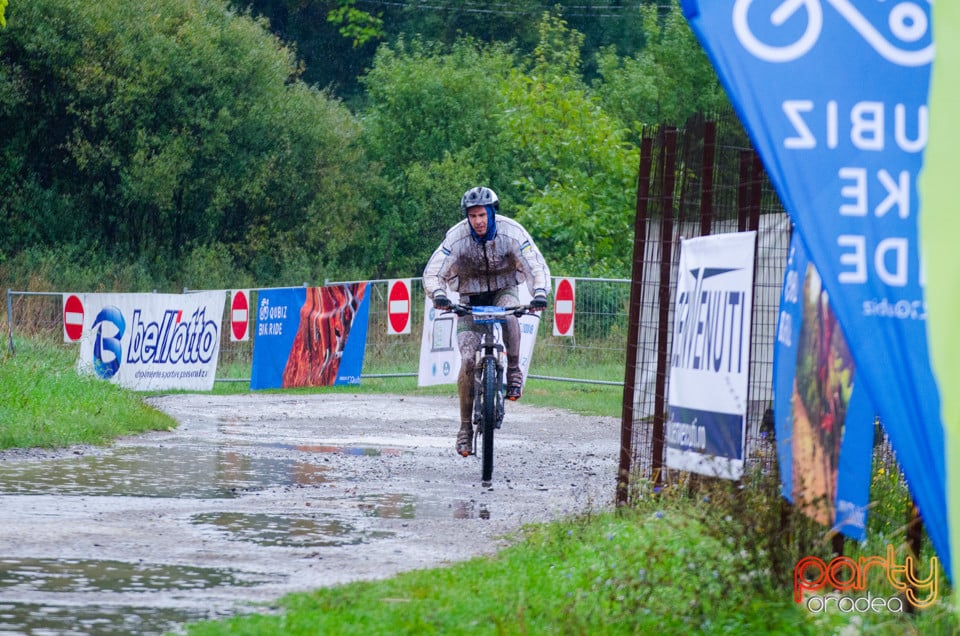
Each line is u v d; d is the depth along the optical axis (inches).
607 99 4001.0
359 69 5187.0
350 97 5128.0
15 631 450.0
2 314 2176.4
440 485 908.6
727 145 684.1
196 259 3799.2
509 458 1106.1
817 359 506.3
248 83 3976.4
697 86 3993.6
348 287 1980.8
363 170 4207.7
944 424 408.5
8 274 3489.2
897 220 423.5
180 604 502.0
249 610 494.6
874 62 430.3
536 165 3176.7
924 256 419.2
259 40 4042.8
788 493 523.2
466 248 971.3
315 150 4050.2
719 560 506.0
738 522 531.8
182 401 1745.8
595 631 448.8
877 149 426.9
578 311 1967.3
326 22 5137.8
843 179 425.4
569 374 1968.5
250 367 2096.5
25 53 3624.5
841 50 431.8
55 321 2170.3
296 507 781.3
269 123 3944.4
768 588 491.5
